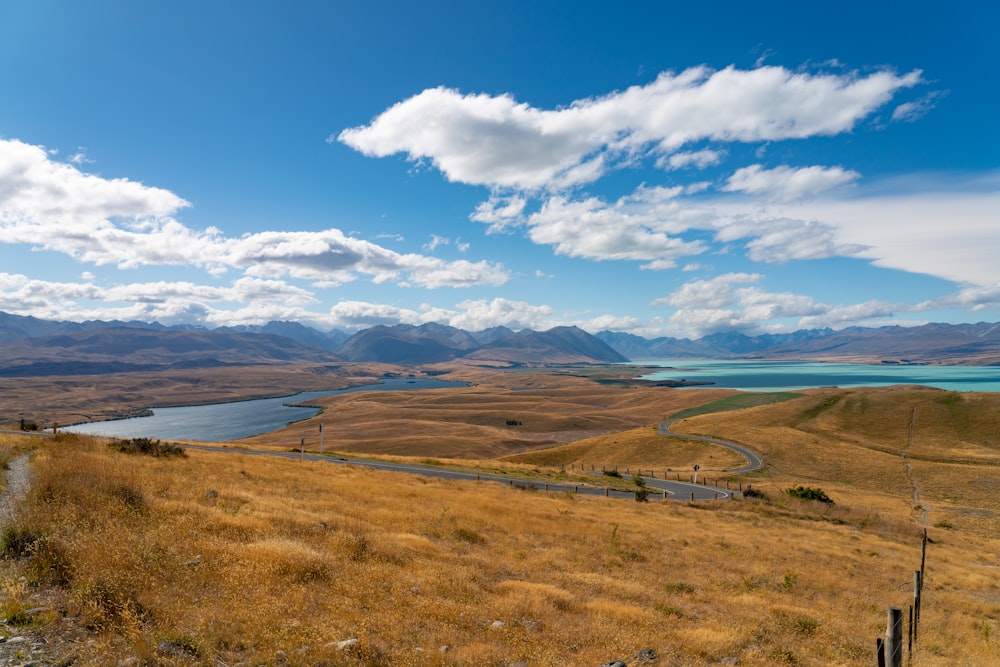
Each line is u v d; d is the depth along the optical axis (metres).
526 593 13.91
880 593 22.44
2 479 15.91
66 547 10.10
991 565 36.03
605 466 98.75
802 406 139.00
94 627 7.80
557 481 55.81
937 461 92.38
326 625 9.21
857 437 114.75
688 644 11.89
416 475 41.97
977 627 19.67
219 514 15.70
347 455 60.19
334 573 12.47
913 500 69.12
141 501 15.12
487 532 22.97
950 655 15.55
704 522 37.03
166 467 25.59
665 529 30.64
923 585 25.86
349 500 25.06
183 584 9.89
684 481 70.50
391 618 10.31
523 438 160.38
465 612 11.57
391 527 20.31
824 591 21.39
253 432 187.75
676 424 132.50
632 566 20.77
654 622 13.25
